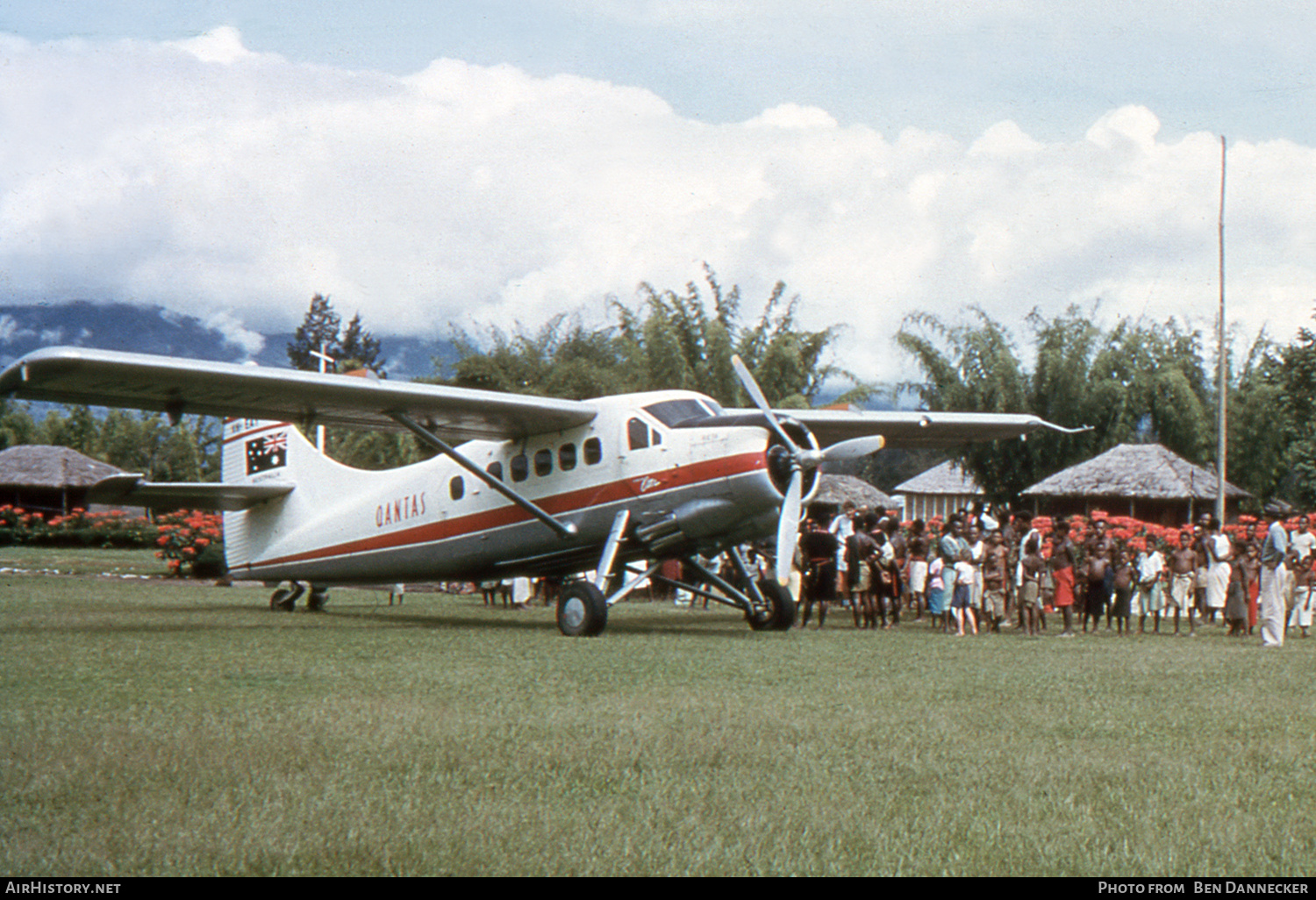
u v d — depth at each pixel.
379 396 13.70
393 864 3.99
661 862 4.05
